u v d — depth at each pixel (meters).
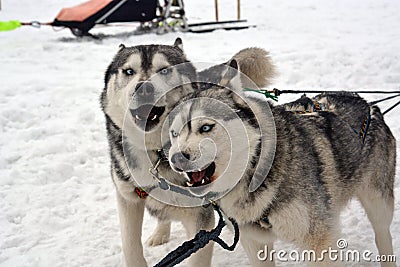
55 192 4.54
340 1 15.17
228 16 13.46
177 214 3.07
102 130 5.87
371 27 11.39
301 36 10.45
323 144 2.87
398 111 6.18
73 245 3.74
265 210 2.63
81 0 16.44
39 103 6.50
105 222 4.08
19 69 8.11
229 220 2.86
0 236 3.85
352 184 3.05
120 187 3.11
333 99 3.27
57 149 5.38
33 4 15.62
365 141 3.12
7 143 5.53
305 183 2.65
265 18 12.84
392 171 3.29
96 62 8.59
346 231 3.77
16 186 4.64
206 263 3.08
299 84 7.21
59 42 10.06
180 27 11.14
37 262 3.49
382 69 7.76
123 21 10.63
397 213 3.90
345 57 8.20
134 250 3.19
